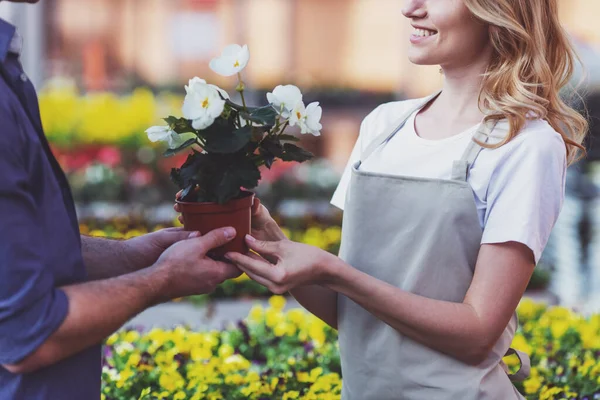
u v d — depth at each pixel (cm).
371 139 259
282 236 257
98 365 220
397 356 235
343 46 2383
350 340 245
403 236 231
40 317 190
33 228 191
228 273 227
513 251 221
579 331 474
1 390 203
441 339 221
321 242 807
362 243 237
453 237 225
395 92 1944
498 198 224
